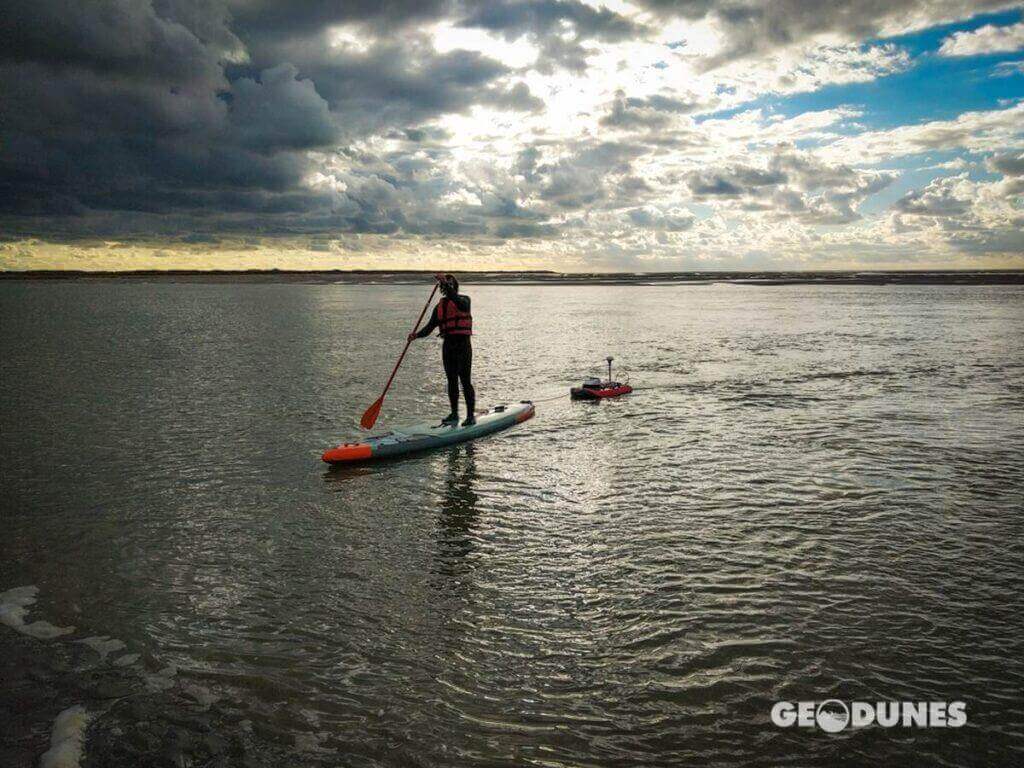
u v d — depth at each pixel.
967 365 19.70
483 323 37.88
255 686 4.87
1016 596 6.00
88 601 6.15
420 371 20.22
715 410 14.07
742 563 6.76
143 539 7.56
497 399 15.80
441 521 8.05
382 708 4.61
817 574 6.49
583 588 6.30
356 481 9.66
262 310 53.44
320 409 14.64
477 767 4.05
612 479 9.55
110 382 18.17
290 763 4.10
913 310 43.91
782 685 4.81
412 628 5.64
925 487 8.94
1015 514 7.95
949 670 4.95
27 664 5.16
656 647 5.30
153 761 4.12
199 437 12.20
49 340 29.81
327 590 6.33
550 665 5.09
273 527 7.91
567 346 26.22
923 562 6.71
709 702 4.64
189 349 26.19
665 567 6.70
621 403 15.02
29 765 4.09
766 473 9.66
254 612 5.93
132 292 103.94
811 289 84.88
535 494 8.98
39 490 9.24
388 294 90.44
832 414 13.47
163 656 5.27
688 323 36.66
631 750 4.19
